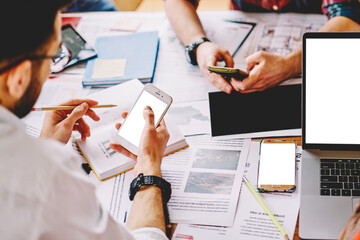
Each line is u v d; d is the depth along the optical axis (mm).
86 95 1210
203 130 1068
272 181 922
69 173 523
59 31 624
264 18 1376
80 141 1058
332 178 892
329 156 927
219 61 1206
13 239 493
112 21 1458
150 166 873
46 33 574
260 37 1304
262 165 957
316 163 921
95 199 559
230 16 1402
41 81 636
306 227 827
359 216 764
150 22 1438
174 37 1371
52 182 500
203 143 1039
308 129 932
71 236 521
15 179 483
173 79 1229
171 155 1021
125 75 1237
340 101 917
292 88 1132
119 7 2217
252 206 891
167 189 859
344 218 833
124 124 1005
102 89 1229
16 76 560
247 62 1149
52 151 527
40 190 491
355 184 877
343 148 925
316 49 914
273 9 1408
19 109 630
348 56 906
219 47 1212
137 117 1006
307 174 906
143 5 2264
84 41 1354
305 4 1376
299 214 862
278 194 909
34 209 489
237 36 1318
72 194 519
